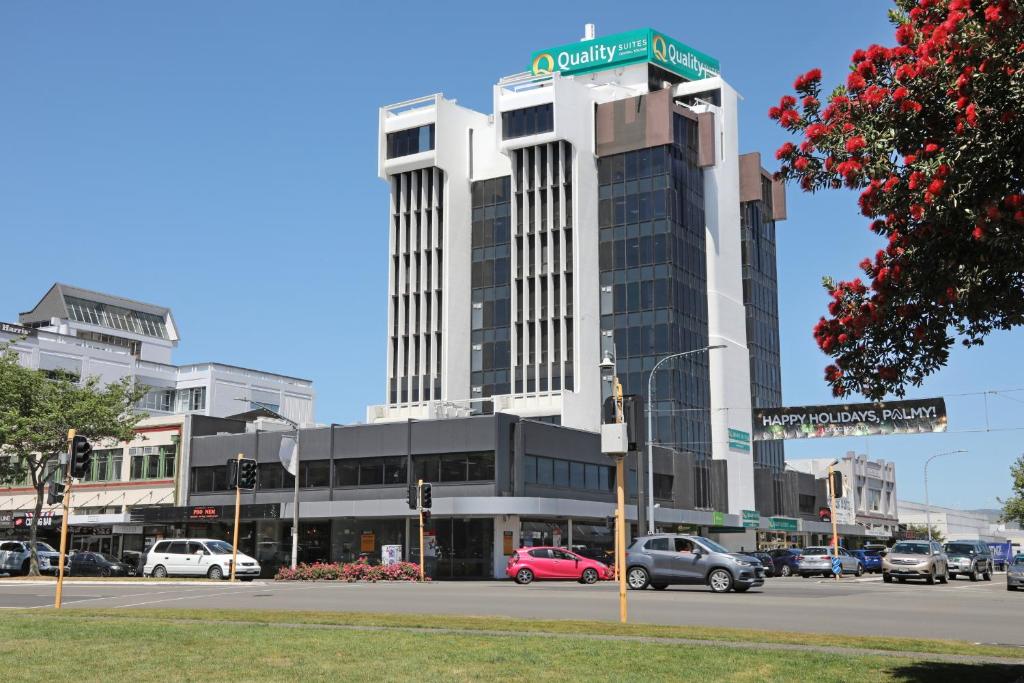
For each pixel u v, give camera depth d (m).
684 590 32.22
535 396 65.19
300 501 55.00
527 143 69.94
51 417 47.88
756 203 84.56
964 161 9.91
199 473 59.56
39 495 48.84
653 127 70.62
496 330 71.75
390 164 73.50
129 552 59.06
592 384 68.12
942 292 10.63
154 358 99.25
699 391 70.94
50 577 44.78
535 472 51.69
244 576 45.56
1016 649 14.59
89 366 83.38
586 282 69.12
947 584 43.25
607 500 57.22
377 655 13.05
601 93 73.50
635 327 69.00
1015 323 10.77
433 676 11.37
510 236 72.38
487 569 49.22
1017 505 81.94
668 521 61.12
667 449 64.94
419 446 51.78
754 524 73.75
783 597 28.31
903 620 20.59
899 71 10.54
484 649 13.59
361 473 53.31
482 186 74.25
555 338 68.62
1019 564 35.97
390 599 27.06
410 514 49.88
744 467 74.69
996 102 9.86
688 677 11.31
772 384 83.25
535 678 11.23
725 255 76.25
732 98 80.25
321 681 11.06
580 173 70.00
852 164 10.73
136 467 61.75
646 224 69.88
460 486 50.19
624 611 17.22
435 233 72.56
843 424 51.34
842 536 96.06
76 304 95.75
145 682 11.05
